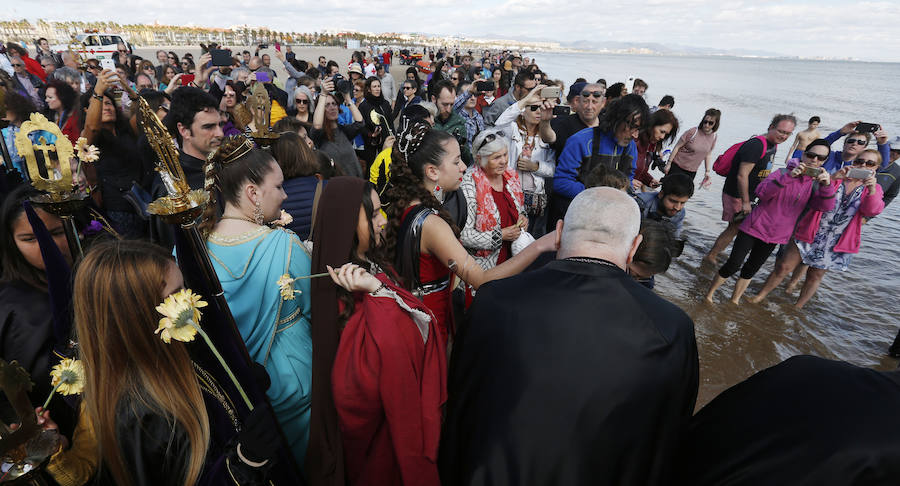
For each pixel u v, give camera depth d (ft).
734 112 75.25
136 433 3.47
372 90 20.27
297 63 37.55
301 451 5.85
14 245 4.91
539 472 3.60
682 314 3.98
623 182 8.63
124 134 10.67
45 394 4.72
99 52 55.57
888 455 2.98
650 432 3.65
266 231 5.36
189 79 19.22
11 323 4.65
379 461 5.01
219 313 4.12
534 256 6.34
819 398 3.43
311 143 9.94
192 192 3.84
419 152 6.32
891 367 11.59
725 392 4.11
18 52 28.66
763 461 3.32
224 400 4.17
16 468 3.20
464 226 8.27
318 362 5.19
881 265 18.30
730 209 16.85
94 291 3.37
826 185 12.41
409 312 4.68
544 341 3.83
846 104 103.04
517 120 12.46
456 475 4.09
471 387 4.12
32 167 4.50
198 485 3.59
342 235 5.13
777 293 15.31
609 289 4.04
